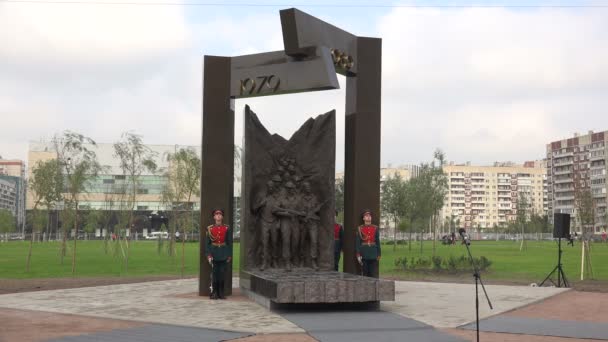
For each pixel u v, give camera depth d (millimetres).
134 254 53125
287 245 18344
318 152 19047
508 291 19172
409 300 16641
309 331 11289
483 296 17625
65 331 11305
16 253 53750
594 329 11727
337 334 10961
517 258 45406
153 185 104062
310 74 16891
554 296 17906
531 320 12891
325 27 17438
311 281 13867
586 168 160250
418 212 59344
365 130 18016
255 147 18812
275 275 16266
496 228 144625
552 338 10797
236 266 36219
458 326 11984
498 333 11273
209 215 17609
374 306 14617
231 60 18281
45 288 20469
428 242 102938
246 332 11195
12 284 21984
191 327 11781
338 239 19781
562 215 21828
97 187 71625
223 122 17922
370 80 18219
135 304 15531
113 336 10734
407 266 32656
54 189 38062
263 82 17594
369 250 17219
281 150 19078
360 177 17859
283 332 11219
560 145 170125
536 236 122250
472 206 197875
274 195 18734
